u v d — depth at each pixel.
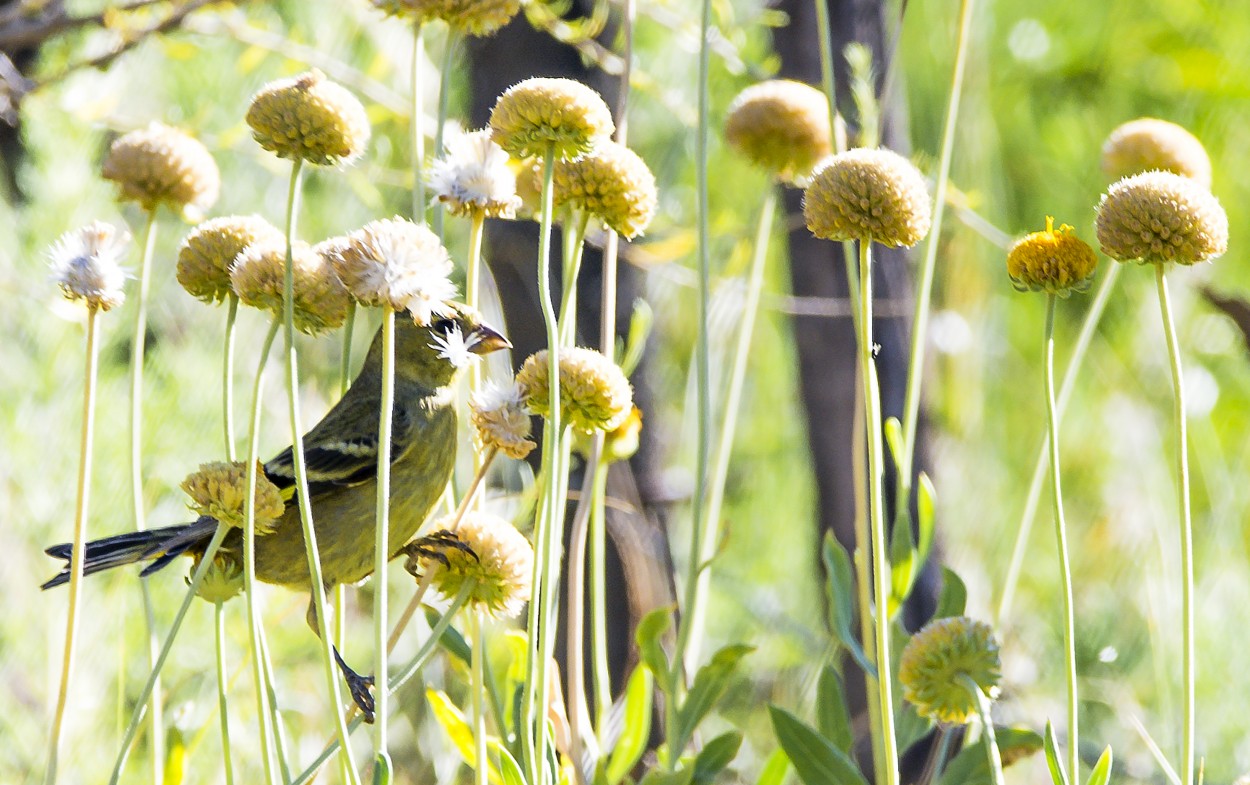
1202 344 9.83
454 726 4.97
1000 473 9.98
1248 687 8.11
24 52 10.05
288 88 3.93
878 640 4.00
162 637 7.57
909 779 7.29
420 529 5.82
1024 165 10.37
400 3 4.99
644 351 9.27
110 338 8.23
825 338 9.36
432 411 5.80
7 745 6.80
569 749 5.02
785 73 8.98
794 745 4.76
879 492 4.01
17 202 9.35
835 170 4.05
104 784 6.62
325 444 5.67
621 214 4.59
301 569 5.66
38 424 7.74
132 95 9.04
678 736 4.98
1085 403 10.08
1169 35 10.38
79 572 4.32
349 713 5.14
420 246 3.73
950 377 9.88
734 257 7.98
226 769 4.15
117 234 4.52
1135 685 8.36
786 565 10.71
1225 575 8.58
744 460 10.91
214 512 3.95
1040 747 4.94
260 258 4.02
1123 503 9.37
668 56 9.56
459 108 9.62
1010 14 10.59
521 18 8.67
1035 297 10.35
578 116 4.00
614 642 8.95
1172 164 5.76
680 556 10.20
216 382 8.34
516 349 8.98
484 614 4.41
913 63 9.77
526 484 7.26
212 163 5.28
